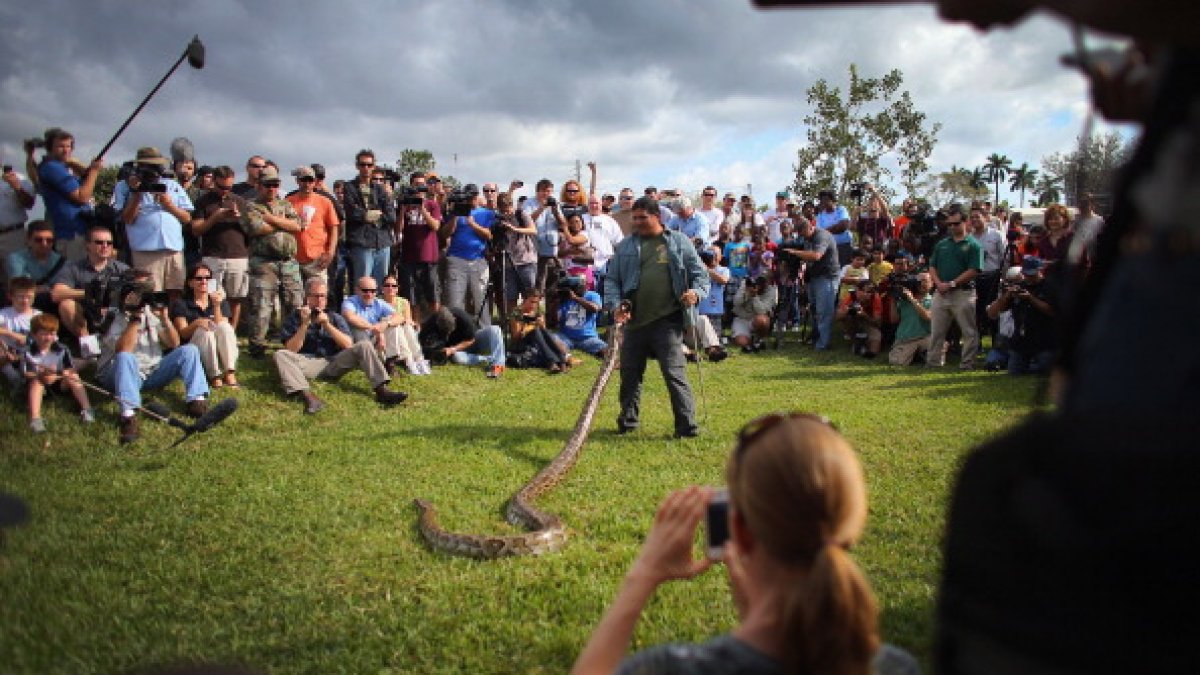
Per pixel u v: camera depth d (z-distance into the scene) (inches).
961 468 66.1
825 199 737.6
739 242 770.2
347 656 163.2
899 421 377.1
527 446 348.2
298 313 454.3
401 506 264.5
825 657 62.5
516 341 560.7
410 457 329.7
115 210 423.5
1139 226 60.8
